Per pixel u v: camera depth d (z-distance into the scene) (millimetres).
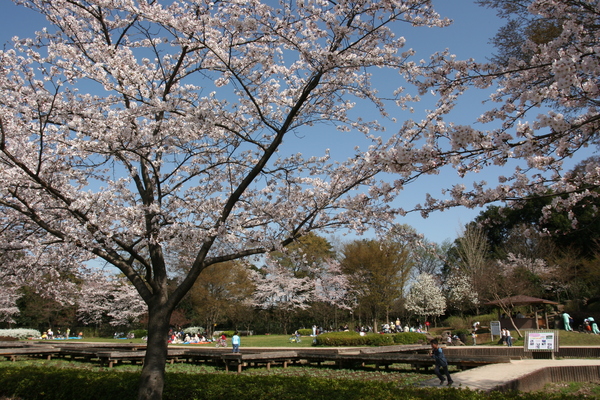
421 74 5934
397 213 5777
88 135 7023
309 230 6863
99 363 15688
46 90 6863
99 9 7688
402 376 11656
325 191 7285
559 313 25578
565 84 3205
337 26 5742
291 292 32469
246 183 6750
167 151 7773
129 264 7203
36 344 21766
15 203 7402
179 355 16156
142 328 34812
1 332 29172
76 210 6523
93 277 10016
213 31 6281
